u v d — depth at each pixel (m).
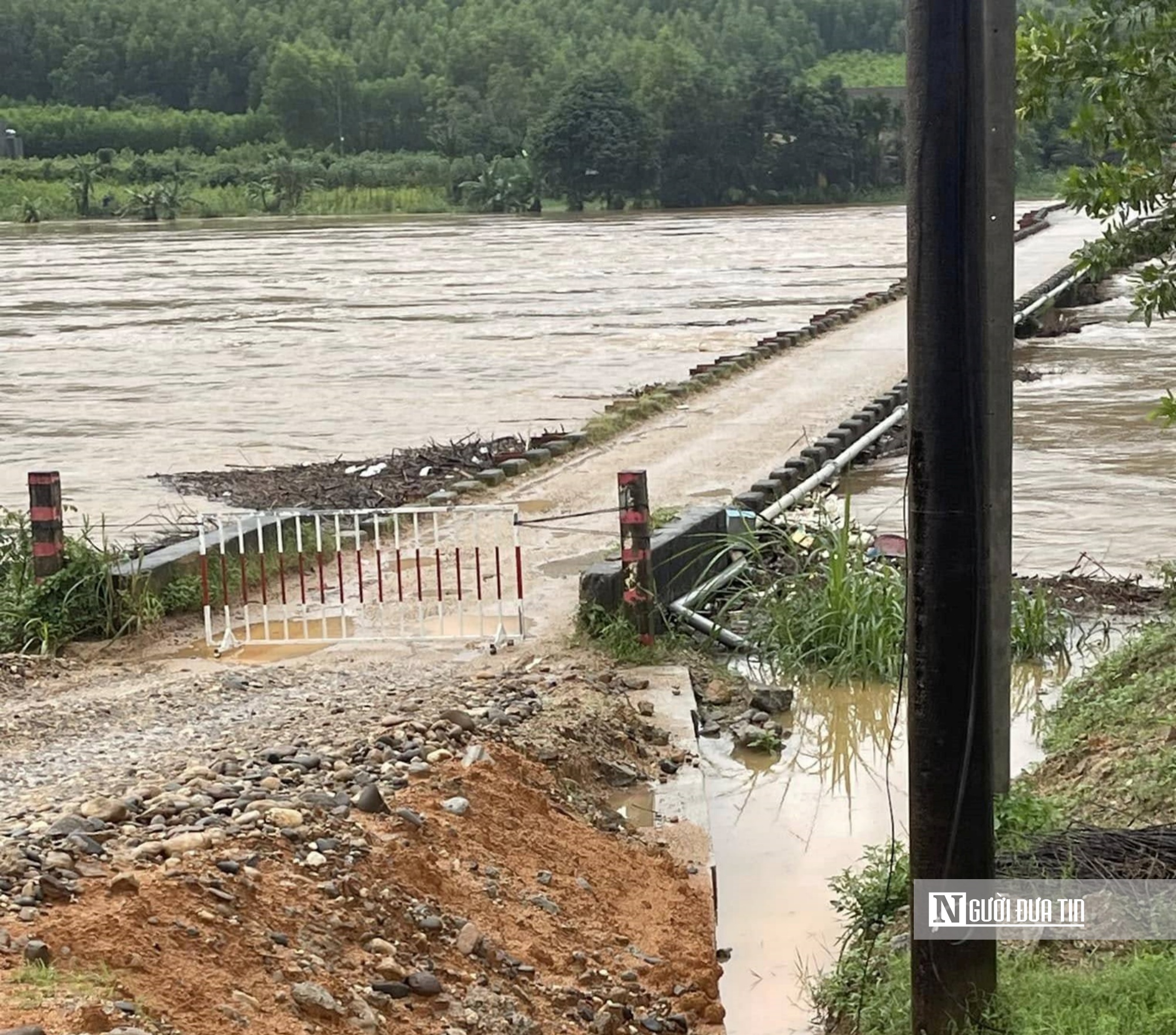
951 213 6.14
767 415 25.67
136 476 22.58
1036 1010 6.50
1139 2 7.56
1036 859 7.80
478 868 7.92
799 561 14.41
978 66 6.11
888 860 8.42
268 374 34.41
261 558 13.37
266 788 8.25
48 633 12.95
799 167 145.38
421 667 12.19
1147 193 7.73
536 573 15.38
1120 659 11.86
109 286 62.06
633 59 178.25
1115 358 33.81
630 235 96.38
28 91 195.62
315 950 6.61
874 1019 7.12
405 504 19.03
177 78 199.62
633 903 8.44
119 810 7.55
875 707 12.10
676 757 10.70
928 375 6.25
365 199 151.50
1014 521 18.42
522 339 40.12
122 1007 5.50
